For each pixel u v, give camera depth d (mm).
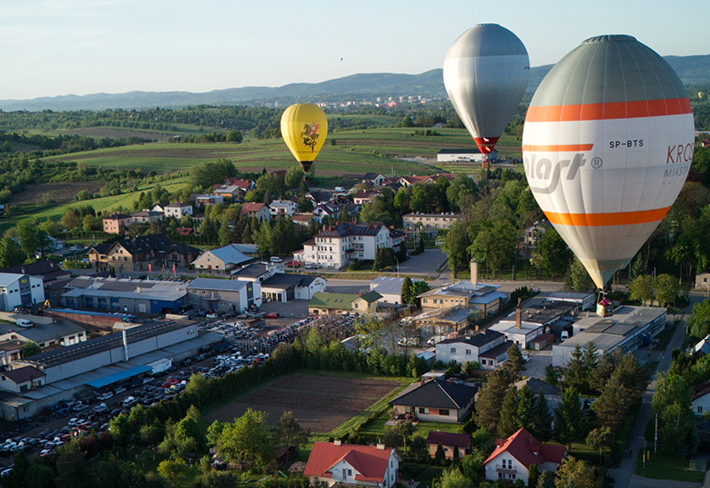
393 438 77188
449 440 76312
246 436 75062
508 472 69688
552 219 65625
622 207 60781
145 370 106625
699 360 93250
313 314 140625
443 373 100188
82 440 77688
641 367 90625
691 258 142500
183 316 134000
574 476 65125
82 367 104500
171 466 71812
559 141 60719
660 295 126250
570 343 103188
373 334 112312
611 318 116000
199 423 87938
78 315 135875
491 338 108000
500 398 80812
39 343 120062
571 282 140250
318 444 72312
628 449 76875
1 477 72062
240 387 100312
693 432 75000
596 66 59594
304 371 108188
